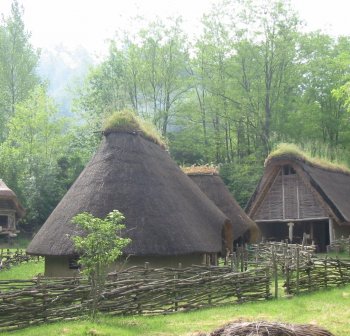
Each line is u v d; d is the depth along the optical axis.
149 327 9.73
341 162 34.53
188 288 11.90
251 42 41.09
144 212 15.38
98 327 9.40
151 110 45.44
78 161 41.91
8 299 9.79
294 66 41.06
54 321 10.13
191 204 17.73
